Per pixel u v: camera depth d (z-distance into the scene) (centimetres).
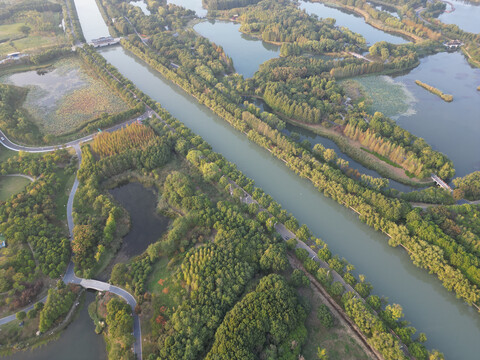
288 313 11200
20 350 11675
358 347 11294
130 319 11675
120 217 16388
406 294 13425
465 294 12319
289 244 14250
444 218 15050
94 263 14012
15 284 12794
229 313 11375
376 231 15800
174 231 14750
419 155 19288
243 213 16250
